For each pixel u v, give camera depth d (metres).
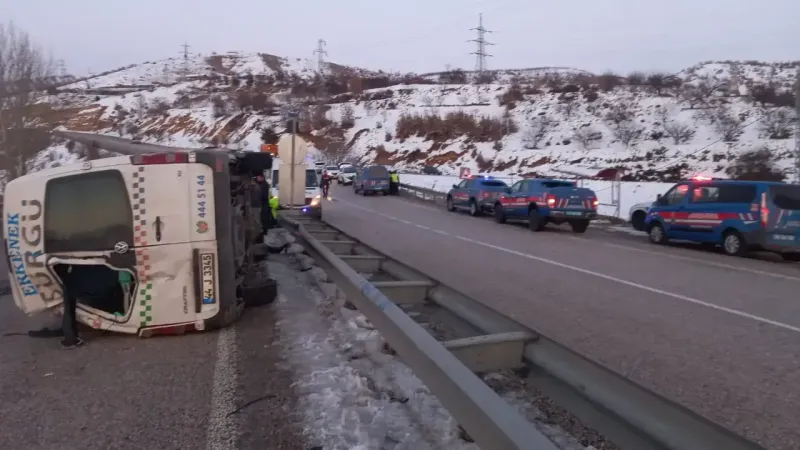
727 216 15.14
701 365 6.04
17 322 7.48
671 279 11.35
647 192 29.41
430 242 17.16
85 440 4.18
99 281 6.81
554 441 4.02
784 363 6.11
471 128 76.50
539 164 58.44
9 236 6.33
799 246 14.05
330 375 5.39
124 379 5.35
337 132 89.00
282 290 9.16
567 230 21.41
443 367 3.89
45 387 5.17
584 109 75.75
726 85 81.25
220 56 185.75
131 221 6.35
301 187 19.89
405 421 4.38
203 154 6.59
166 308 6.54
